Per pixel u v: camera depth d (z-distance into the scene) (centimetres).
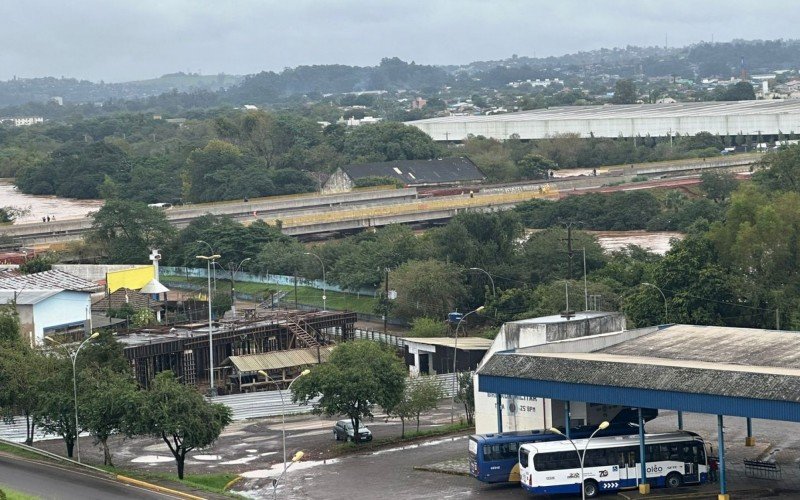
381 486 9950
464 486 9794
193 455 11769
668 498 9100
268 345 16988
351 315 18025
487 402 11119
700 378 8938
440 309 19375
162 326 17488
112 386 10706
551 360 9862
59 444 12325
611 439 9419
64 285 17825
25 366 11725
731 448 10756
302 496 9694
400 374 12169
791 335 10825
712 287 16025
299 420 13700
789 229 17175
